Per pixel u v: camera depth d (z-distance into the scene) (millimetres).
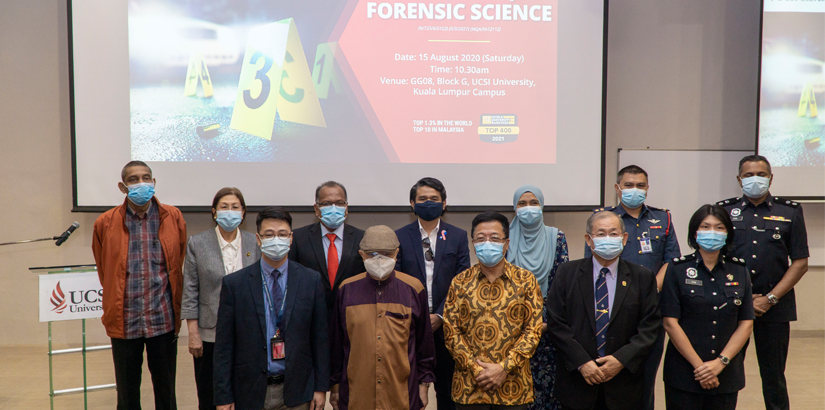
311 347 2211
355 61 4129
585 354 2094
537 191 2590
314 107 4117
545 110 4223
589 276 2219
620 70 4531
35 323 4250
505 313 2131
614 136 4559
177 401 3145
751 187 2834
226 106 4070
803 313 4664
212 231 2674
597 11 4211
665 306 2244
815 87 4406
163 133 4039
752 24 4574
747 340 2186
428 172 4191
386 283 2189
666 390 2281
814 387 3381
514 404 2100
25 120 4191
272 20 4078
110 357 3938
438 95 4172
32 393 3258
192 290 2574
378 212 4180
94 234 2602
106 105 3994
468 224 4430
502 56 4184
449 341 2156
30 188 4219
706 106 4590
